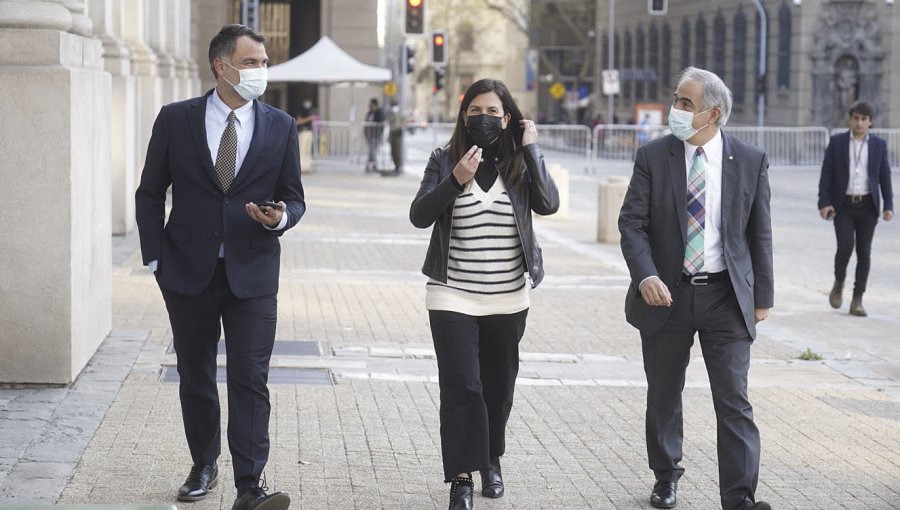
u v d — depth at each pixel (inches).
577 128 3051.2
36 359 586.6
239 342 420.8
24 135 573.9
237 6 3287.4
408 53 2773.1
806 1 3587.6
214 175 420.8
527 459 509.7
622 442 539.2
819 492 472.1
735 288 426.9
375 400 602.5
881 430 573.9
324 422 556.1
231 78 417.1
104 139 682.8
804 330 852.6
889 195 908.6
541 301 943.0
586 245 1344.7
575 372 688.4
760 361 741.3
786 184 2396.7
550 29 5851.4
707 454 522.3
